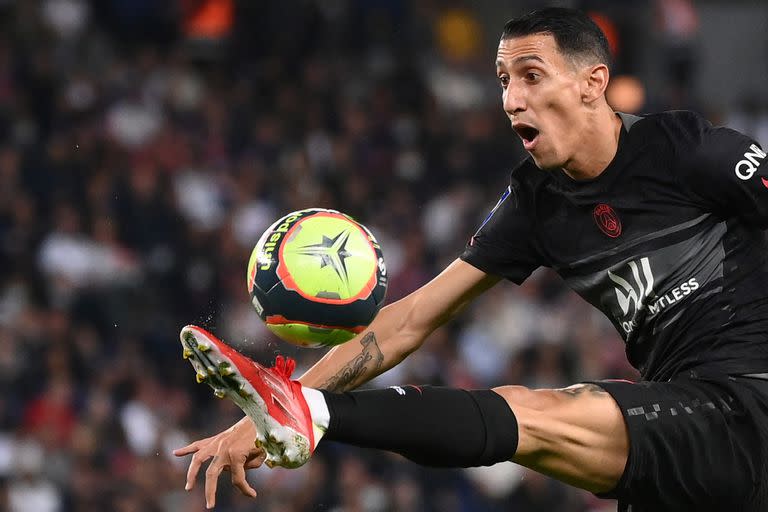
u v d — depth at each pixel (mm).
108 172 39875
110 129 41906
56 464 31812
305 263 11391
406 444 11453
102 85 43344
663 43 51719
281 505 31969
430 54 52625
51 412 32531
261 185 42250
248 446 12188
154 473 32344
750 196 12461
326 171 44031
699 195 12734
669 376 13031
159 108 43531
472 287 13867
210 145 42938
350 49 50375
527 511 34062
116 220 38469
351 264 11477
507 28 12836
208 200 40875
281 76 47344
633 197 12906
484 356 38125
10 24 44125
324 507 29172
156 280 37500
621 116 13039
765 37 56562
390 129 46719
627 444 12328
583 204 13148
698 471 12438
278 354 11453
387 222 42656
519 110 12625
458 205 43906
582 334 39062
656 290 12914
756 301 12820
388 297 40250
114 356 34844
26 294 35625
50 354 33750
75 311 35719
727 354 12734
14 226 37125
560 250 13445
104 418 32625
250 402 10766
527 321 39375
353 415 11172
